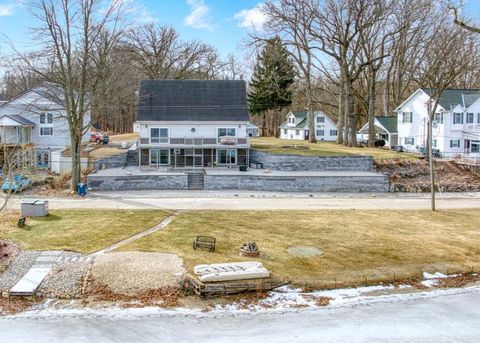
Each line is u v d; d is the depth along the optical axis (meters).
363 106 69.75
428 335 14.66
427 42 54.91
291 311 15.96
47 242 21.34
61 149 47.81
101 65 36.06
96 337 14.09
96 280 17.36
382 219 27.17
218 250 20.53
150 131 44.47
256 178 38.38
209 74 78.81
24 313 15.43
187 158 44.62
